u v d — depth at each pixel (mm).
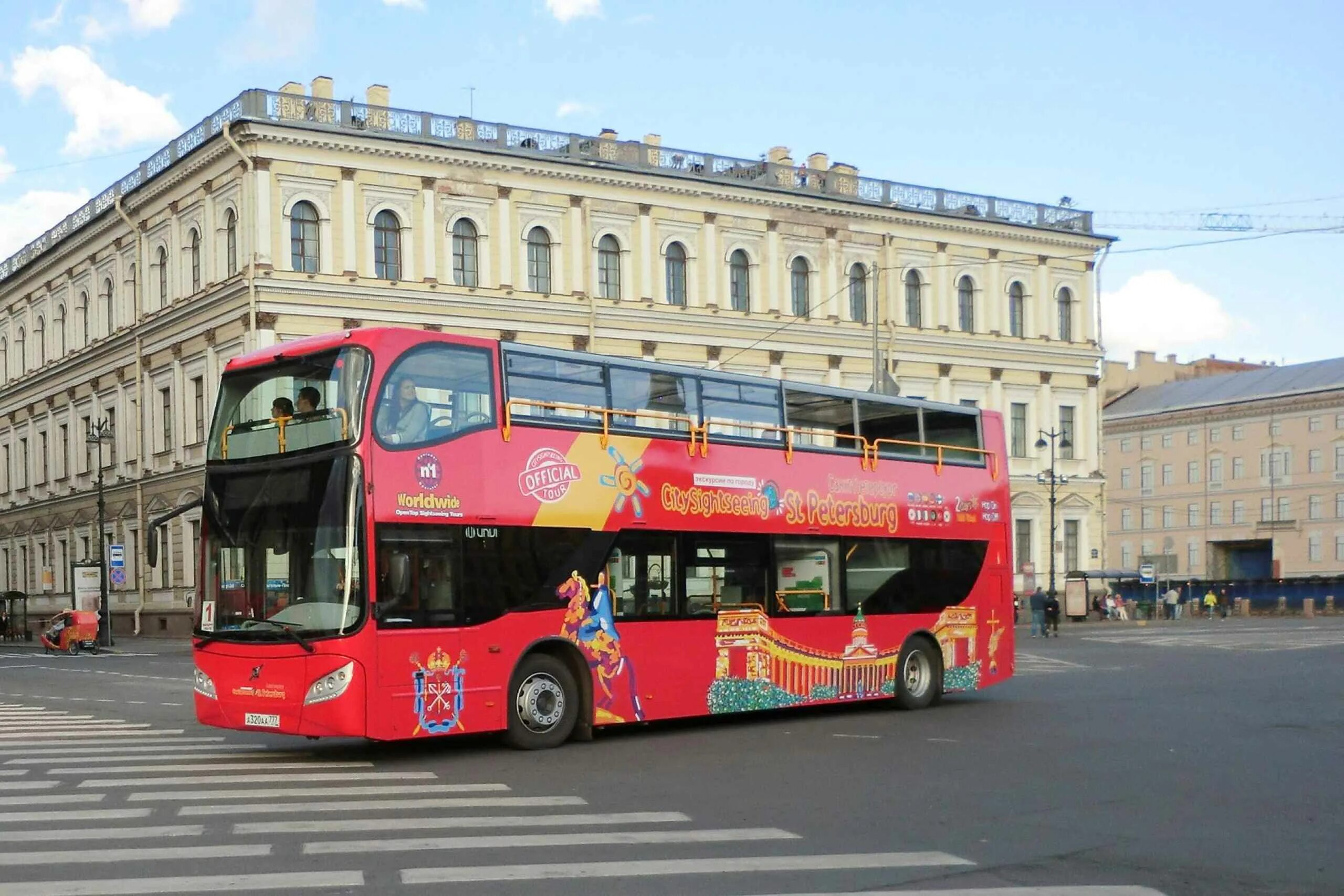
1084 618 61938
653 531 17234
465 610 15117
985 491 22172
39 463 66875
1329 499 101875
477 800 11891
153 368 54469
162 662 38812
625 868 8984
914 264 60125
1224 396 109812
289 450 14828
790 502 18984
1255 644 40438
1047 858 9461
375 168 47938
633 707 16797
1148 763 14328
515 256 50406
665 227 53906
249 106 46219
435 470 14992
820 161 59625
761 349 55750
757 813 11234
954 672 21234
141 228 55156
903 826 10633
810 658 19031
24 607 58781
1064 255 64750
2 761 15016
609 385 17031
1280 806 11633
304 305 46562
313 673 14109
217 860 9203
